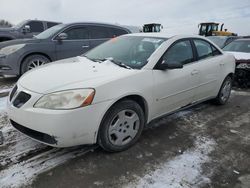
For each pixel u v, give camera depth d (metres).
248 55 6.72
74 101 2.62
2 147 3.18
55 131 2.58
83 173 2.73
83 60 3.82
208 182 2.67
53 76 3.02
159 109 3.55
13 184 2.52
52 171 2.74
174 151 3.24
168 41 3.74
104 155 3.07
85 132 2.73
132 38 4.14
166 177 2.72
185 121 4.21
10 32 9.99
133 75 3.11
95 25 7.73
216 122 4.24
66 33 7.14
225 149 3.35
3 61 6.28
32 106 2.68
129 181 2.63
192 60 4.04
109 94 2.83
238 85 6.65
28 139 3.39
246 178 2.76
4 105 4.70
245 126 4.13
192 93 4.05
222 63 4.69
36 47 6.57
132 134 3.24
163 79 3.44
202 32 22.58
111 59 3.65
